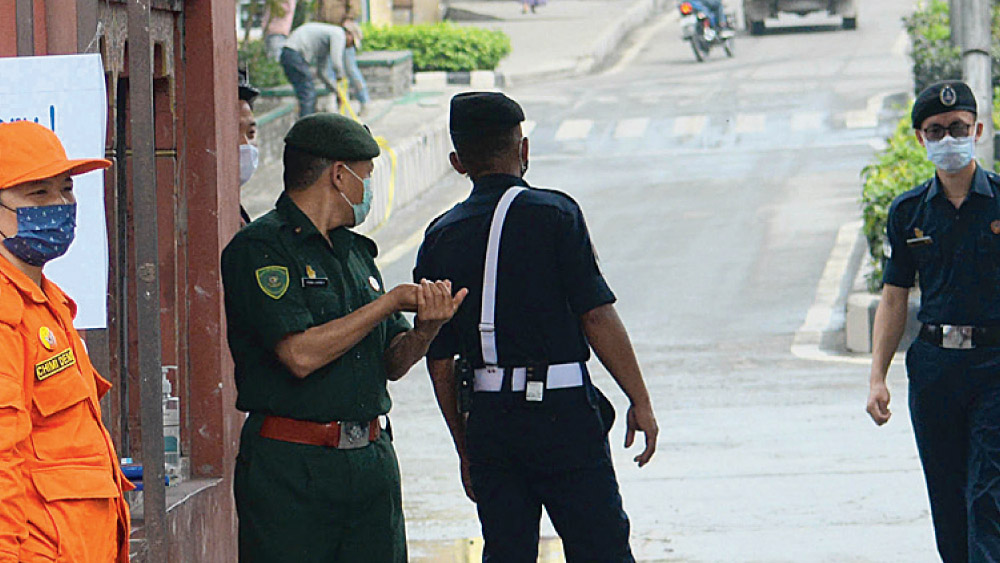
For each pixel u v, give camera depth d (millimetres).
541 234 11586
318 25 51875
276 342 10477
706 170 52062
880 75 69188
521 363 11656
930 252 13383
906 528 17453
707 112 63344
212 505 13680
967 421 13484
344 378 10688
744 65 75375
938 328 13406
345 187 10836
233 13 14734
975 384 13227
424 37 72250
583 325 11656
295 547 10570
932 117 13055
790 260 38625
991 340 13172
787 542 17062
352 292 10930
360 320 10508
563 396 11656
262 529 10586
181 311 13961
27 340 8227
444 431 24469
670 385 27453
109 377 13250
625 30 90250
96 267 10203
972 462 13234
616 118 63469
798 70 72312
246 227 10859
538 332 11625
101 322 10211
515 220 11656
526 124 63344
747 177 50375
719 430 23484
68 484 8312
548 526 18359
